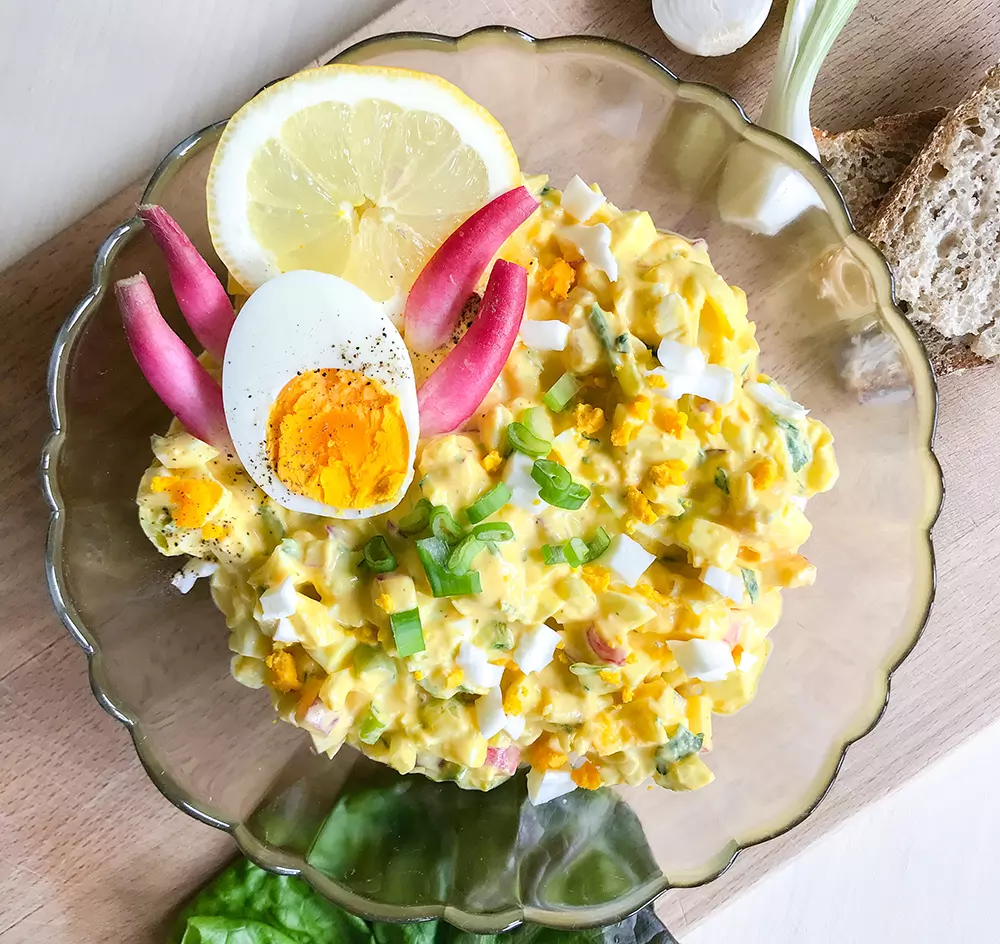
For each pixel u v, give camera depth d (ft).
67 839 1.07
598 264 0.93
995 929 1.24
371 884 0.99
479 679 0.91
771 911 1.21
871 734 1.12
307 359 0.89
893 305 1.00
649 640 0.94
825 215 1.01
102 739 1.07
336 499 0.90
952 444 1.13
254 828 1.01
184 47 1.11
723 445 0.94
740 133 1.00
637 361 0.93
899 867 1.22
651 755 0.96
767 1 1.04
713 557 0.92
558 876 1.00
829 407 1.06
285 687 0.93
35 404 1.04
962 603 1.13
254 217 0.90
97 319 0.97
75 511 0.98
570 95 1.03
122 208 1.05
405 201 0.92
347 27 1.12
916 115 1.12
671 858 1.02
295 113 0.88
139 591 1.00
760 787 1.03
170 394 0.89
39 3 1.09
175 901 1.09
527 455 0.90
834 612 1.05
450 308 0.91
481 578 0.89
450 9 1.07
